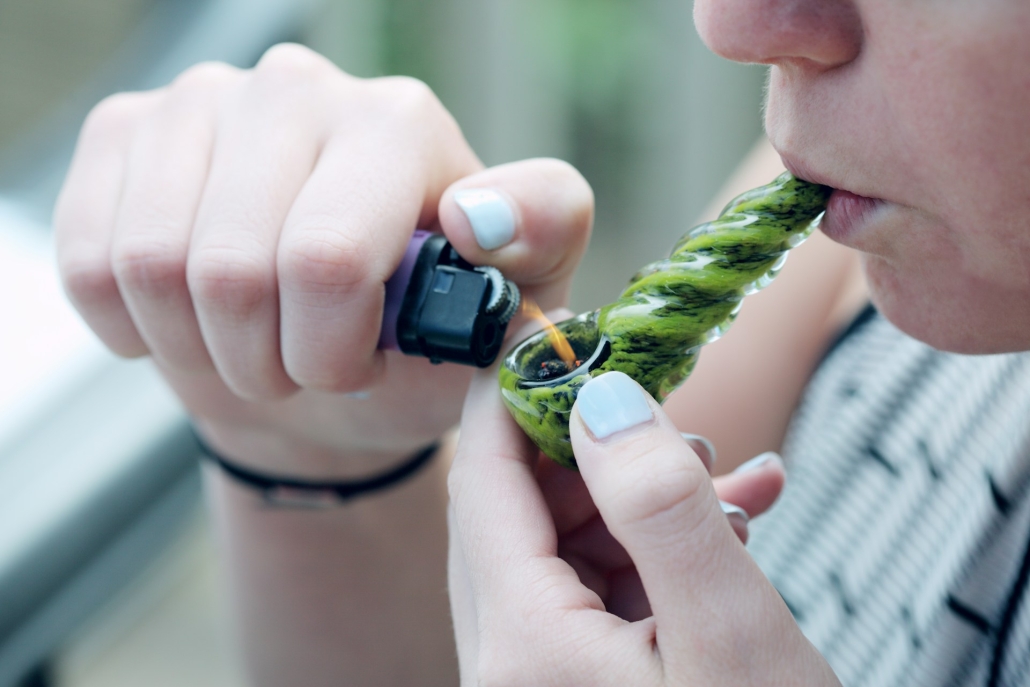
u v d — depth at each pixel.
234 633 0.44
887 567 0.38
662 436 0.30
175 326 0.35
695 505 0.29
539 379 0.32
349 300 0.33
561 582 0.31
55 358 0.45
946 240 0.29
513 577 0.31
